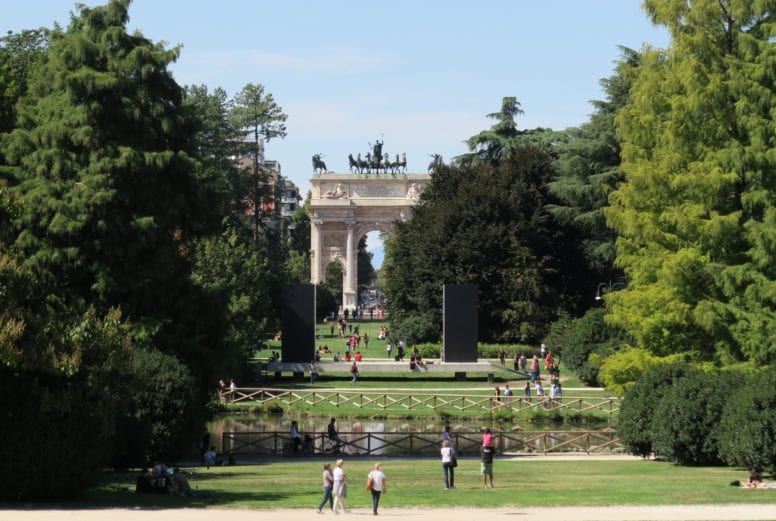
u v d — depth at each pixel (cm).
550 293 13488
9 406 4094
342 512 3891
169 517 3634
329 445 7256
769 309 6088
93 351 4175
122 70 6378
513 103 16025
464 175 14650
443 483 4953
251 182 16625
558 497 4256
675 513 3784
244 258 10931
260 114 17638
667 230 6544
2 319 3966
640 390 6106
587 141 12750
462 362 11431
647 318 6500
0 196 4675
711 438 5494
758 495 4250
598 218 12400
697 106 6256
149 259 6225
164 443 5544
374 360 12681
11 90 7156
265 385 10781
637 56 12675
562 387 10512
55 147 6141
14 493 4125
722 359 6209
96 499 4225
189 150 6606
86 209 5975
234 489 4694
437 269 13462
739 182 6297
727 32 6519
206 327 6394
